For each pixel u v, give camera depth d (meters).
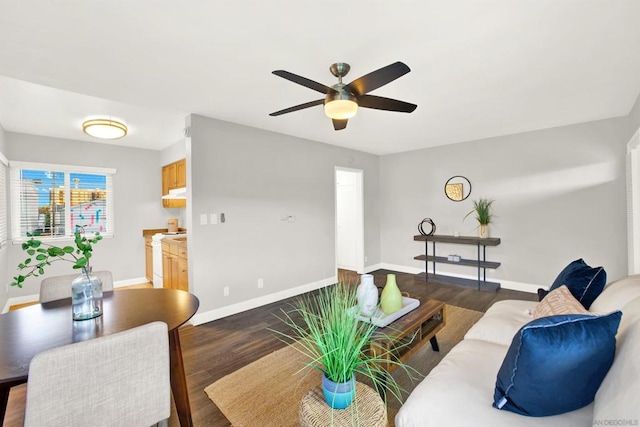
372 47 1.94
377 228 5.92
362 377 2.09
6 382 1.03
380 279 5.10
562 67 2.26
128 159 5.07
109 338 1.08
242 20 1.64
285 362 2.45
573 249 3.92
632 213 3.24
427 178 5.28
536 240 4.20
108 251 4.86
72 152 4.50
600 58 2.12
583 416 1.12
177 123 3.71
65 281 2.04
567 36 1.84
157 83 2.45
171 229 5.17
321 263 4.73
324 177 4.78
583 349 1.04
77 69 2.18
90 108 3.14
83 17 1.59
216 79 2.38
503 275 4.51
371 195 5.76
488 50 2.00
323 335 1.31
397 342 2.07
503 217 4.47
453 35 1.81
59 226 4.46
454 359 1.57
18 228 4.10
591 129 3.74
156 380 1.22
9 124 3.67
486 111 3.29
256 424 1.75
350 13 1.59
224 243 3.50
